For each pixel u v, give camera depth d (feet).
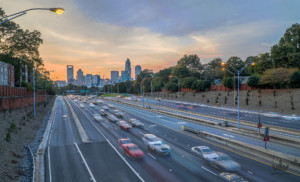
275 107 178.60
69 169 57.82
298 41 236.02
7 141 72.79
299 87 204.74
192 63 469.16
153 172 53.93
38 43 201.05
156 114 179.11
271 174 50.70
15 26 184.96
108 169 57.06
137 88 542.16
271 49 244.01
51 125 132.36
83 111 210.59
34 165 56.90
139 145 80.84
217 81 385.70
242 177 48.91
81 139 93.30
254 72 303.27
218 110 194.59
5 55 198.39
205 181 47.62
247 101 208.44
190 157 65.26
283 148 74.28
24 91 183.11
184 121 140.87
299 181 46.60
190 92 347.77
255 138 90.79
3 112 116.57
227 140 78.02
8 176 47.93
